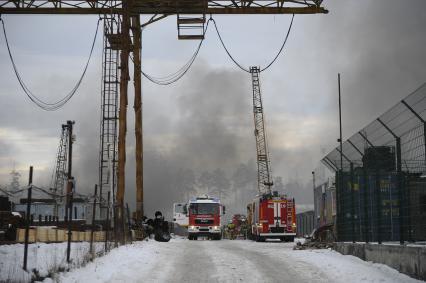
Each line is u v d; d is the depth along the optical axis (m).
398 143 15.14
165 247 25.53
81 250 19.77
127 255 19.61
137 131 36.84
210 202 44.38
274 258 19.81
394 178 19.11
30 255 17.50
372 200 19.47
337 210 22.88
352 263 17.19
